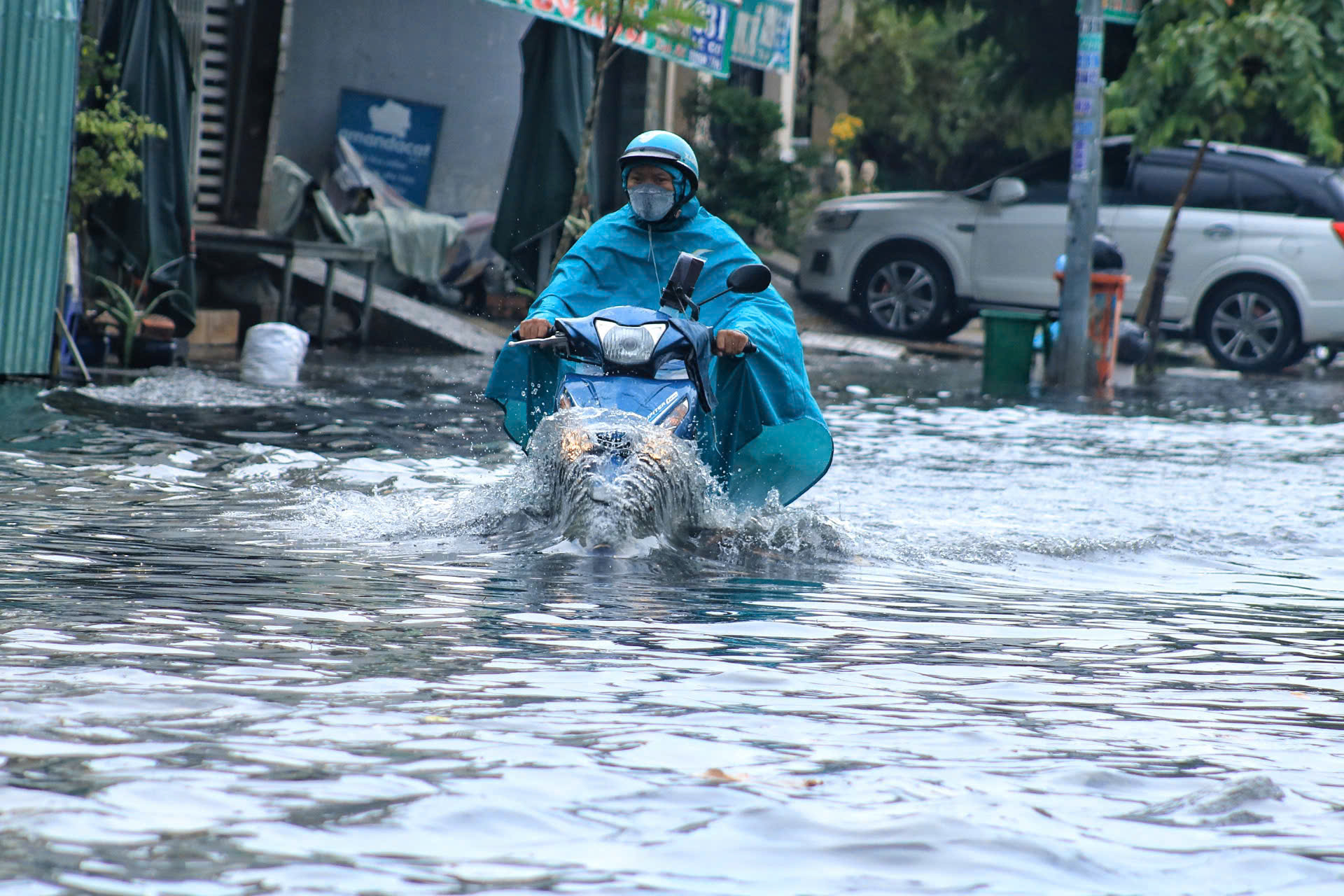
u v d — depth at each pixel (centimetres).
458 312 5425
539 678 846
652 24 4262
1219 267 5584
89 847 533
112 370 3338
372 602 1079
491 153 5809
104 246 3628
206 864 521
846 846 562
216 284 4684
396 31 5503
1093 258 4697
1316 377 5419
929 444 2769
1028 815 612
